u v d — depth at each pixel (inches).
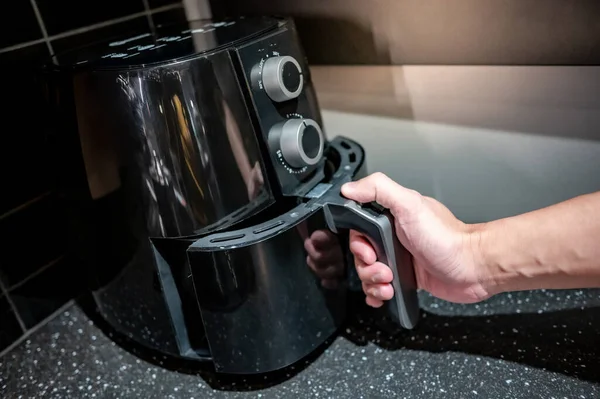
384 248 17.7
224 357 18.8
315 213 18.1
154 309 19.6
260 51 17.9
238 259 16.9
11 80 22.5
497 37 20.0
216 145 16.9
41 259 24.8
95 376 21.8
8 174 23.0
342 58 24.2
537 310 21.5
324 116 26.5
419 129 23.9
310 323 19.2
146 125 16.5
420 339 20.9
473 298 19.5
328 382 19.6
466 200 24.1
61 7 23.9
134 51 18.6
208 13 27.4
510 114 21.3
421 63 22.2
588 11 17.9
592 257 16.3
